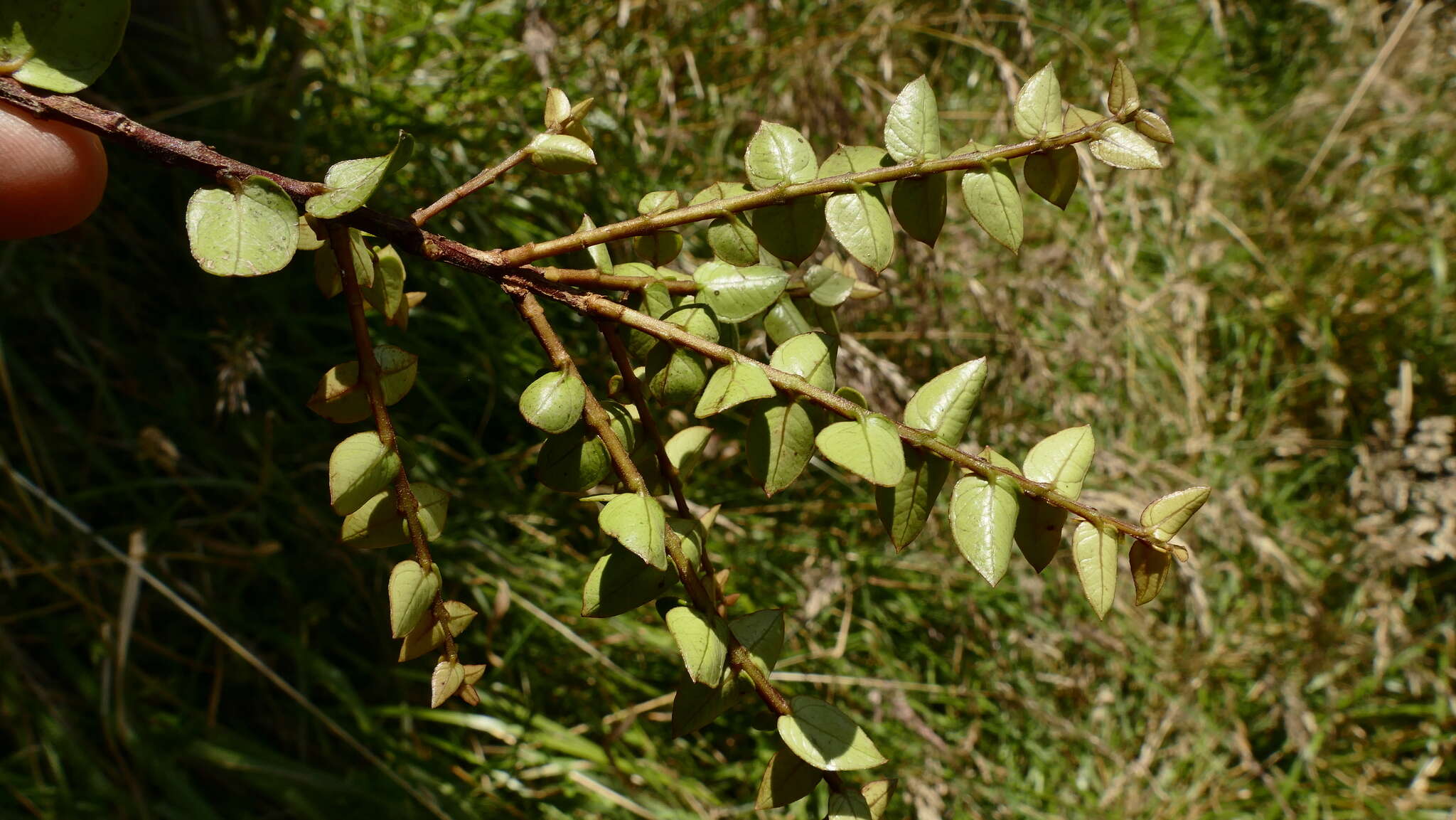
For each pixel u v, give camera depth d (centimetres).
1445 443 65
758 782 54
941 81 70
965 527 22
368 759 49
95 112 22
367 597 51
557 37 56
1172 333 72
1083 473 23
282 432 52
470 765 52
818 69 60
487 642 50
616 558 23
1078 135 23
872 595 61
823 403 22
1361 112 77
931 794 53
